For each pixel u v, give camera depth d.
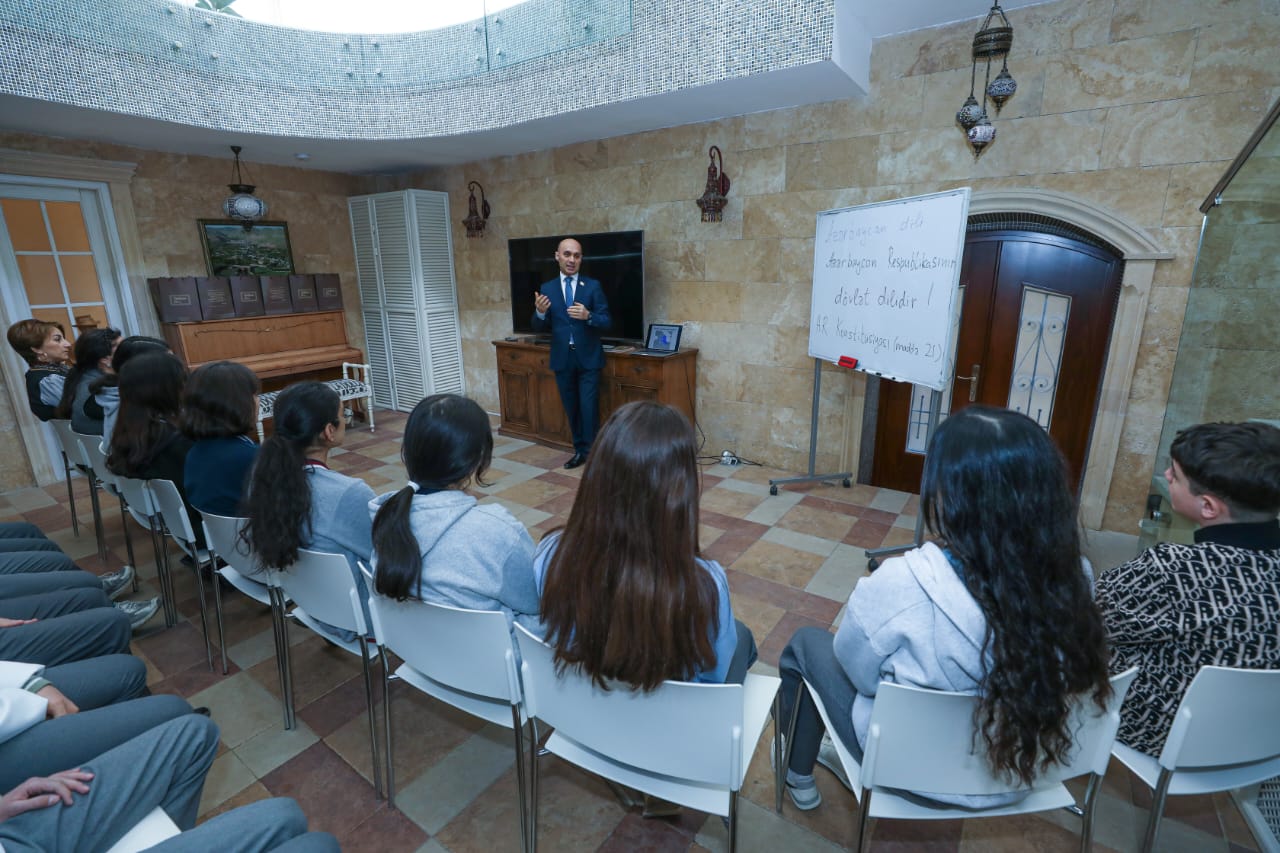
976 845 1.38
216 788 1.56
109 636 1.57
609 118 3.65
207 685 1.96
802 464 3.91
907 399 3.50
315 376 5.25
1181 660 1.06
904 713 0.92
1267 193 1.89
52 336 2.92
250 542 1.46
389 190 5.59
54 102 2.93
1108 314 2.90
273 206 4.99
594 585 0.95
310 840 0.90
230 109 3.58
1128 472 2.88
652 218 4.11
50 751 1.05
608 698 1.02
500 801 1.52
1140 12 2.50
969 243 3.16
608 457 0.95
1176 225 2.58
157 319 4.38
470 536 1.19
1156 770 1.11
